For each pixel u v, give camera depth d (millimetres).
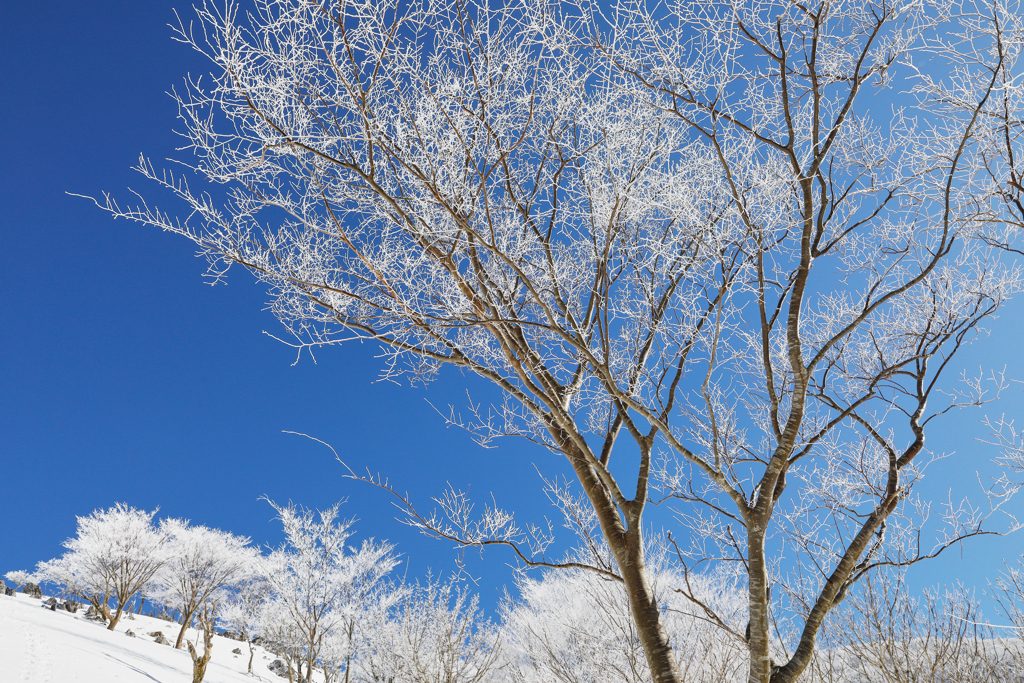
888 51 3908
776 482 3742
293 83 3242
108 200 3277
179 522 31031
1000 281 4703
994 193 3805
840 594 3707
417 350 3844
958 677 4973
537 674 8109
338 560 17469
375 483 4145
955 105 4023
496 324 3717
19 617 18766
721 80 3748
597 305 3902
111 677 14156
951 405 4531
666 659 3391
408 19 3199
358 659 14078
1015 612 5578
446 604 10383
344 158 3484
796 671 3322
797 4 3568
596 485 4074
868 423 4488
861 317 3697
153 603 36688
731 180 3557
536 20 3469
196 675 16656
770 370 3840
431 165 3396
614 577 4062
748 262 3662
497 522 4375
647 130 3947
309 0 2988
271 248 3832
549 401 3855
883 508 3947
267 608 22984
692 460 3539
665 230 4238
